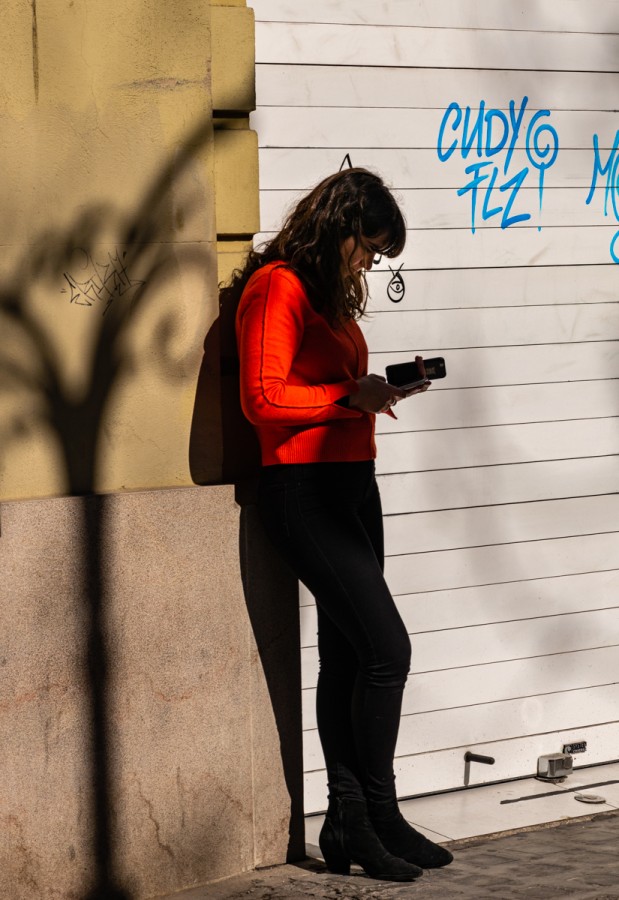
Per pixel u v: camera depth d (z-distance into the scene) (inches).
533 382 337.1
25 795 247.6
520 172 332.8
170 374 265.6
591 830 302.5
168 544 261.0
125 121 256.7
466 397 329.1
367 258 258.2
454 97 323.0
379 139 315.3
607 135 343.6
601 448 346.6
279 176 304.8
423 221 321.4
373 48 312.8
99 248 255.8
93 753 254.4
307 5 305.0
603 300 345.1
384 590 258.2
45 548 247.1
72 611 250.4
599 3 339.9
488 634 333.7
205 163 265.6
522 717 339.0
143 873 261.7
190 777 267.0
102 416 258.5
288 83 304.2
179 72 261.4
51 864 251.1
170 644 262.2
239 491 271.7
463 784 331.9
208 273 268.2
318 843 294.8
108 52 254.1
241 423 278.2
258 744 276.7
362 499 263.4
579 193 340.8
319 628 277.3
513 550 336.2
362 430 261.7
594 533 346.9
